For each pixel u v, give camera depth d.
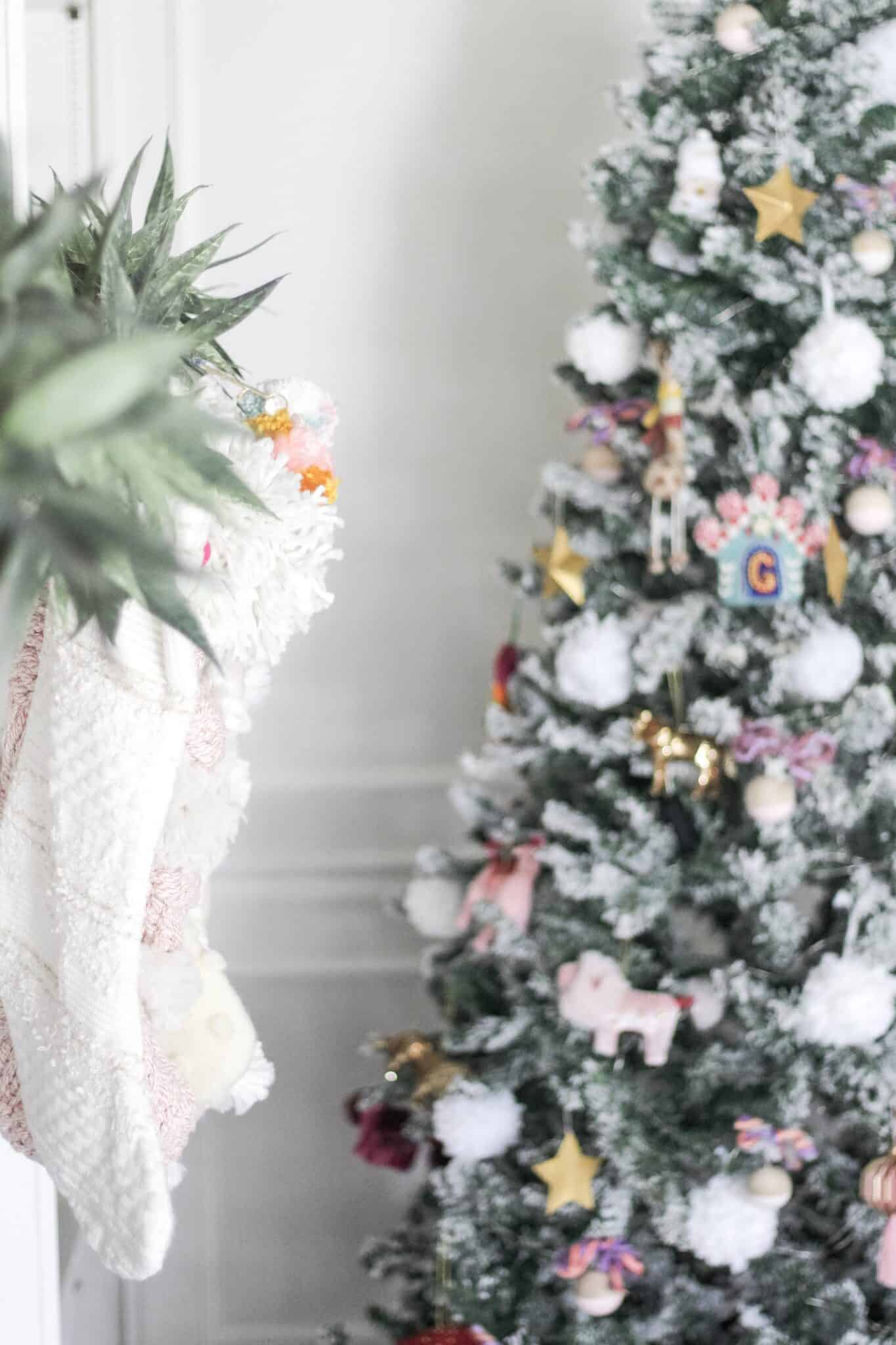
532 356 2.12
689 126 1.52
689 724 1.63
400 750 2.20
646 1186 1.59
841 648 1.49
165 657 0.92
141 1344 2.27
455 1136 1.66
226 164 2.09
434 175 2.09
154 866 1.06
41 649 0.98
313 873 2.21
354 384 2.14
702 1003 1.62
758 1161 1.58
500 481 2.15
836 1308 1.58
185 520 0.88
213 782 1.09
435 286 2.12
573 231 1.59
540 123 2.08
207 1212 2.26
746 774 1.60
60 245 0.88
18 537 0.48
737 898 1.58
